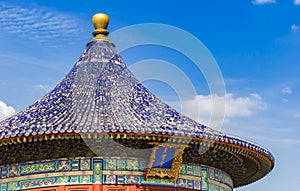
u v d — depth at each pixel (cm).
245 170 5475
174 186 4769
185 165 4884
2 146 4566
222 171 5231
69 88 5156
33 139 4400
